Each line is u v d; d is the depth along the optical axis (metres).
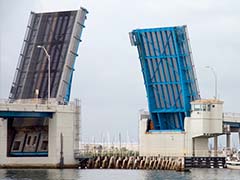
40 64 106.56
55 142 106.19
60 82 105.62
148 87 109.56
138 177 91.25
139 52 106.50
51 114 106.12
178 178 89.50
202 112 112.06
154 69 107.31
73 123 107.94
